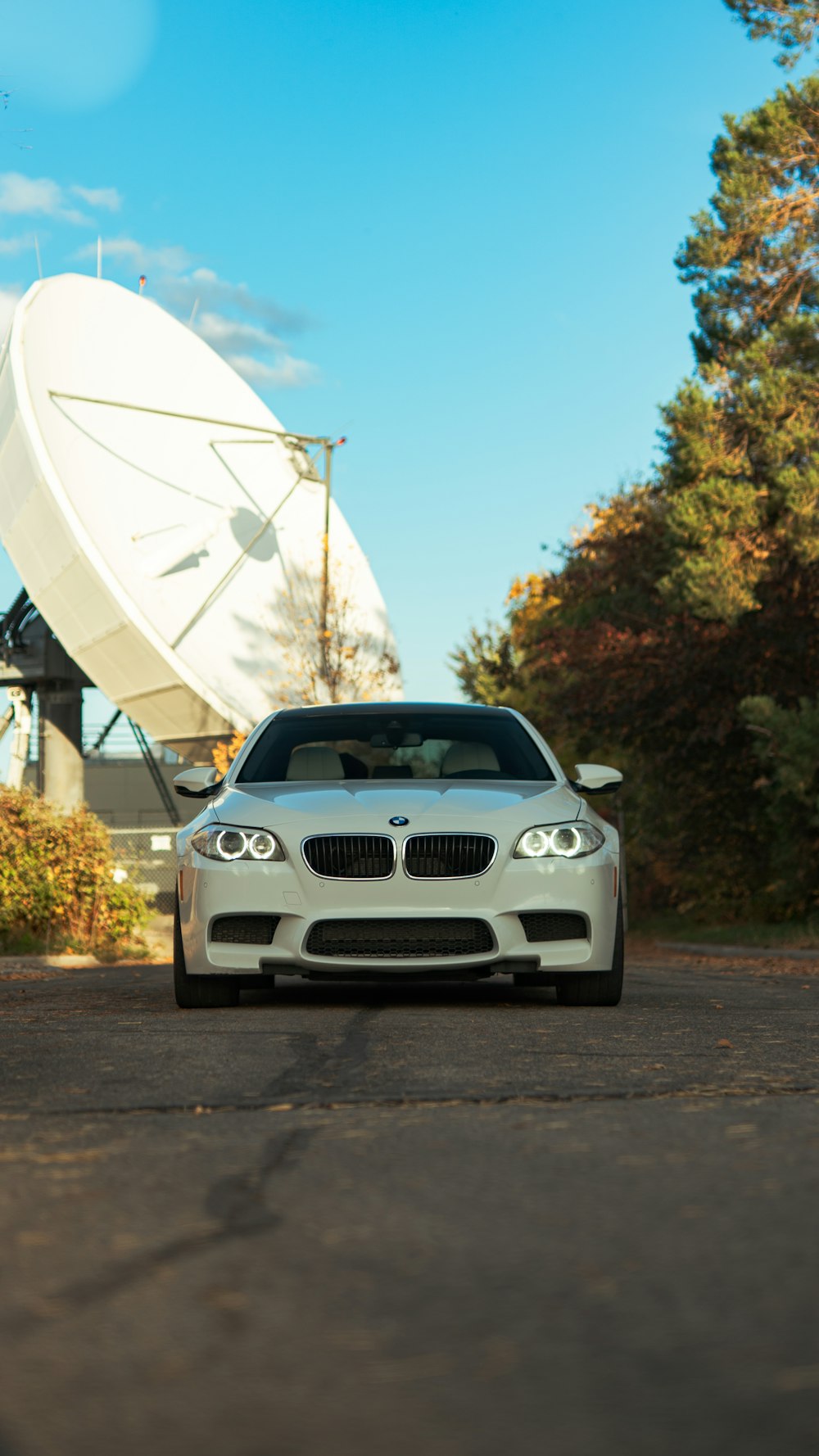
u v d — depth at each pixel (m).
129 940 15.47
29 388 25.56
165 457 27.28
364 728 7.45
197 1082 3.96
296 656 27.20
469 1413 1.56
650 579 22.69
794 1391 1.62
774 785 19.34
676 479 19.30
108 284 28.28
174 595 26.45
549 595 27.16
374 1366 1.71
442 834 6.21
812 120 20.36
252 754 7.32
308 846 6.21
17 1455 1.47
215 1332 1.84
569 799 6.71
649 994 7.80
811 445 18.59
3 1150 3.04
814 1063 4.32
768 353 19.66
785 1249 2.21
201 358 29.09
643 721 21.25
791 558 18.91
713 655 20.09
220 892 6.25
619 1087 3.79
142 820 45.50
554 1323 1.86
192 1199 2.58
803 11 20.30
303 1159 2.91
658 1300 1.95
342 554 29.56
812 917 20.28
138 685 26.70
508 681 29.36
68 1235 2.35
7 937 14.30
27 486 25.81
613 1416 1.55
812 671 20.06
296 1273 2.10
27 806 14.98
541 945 6.25
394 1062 4.33
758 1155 2.92
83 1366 1.72
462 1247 2.24
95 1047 4.83
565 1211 2.46
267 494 28.84
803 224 21.00
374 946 6.20
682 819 23.52
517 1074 4.05
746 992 8.52
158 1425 1.54
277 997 7.04
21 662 37.16
